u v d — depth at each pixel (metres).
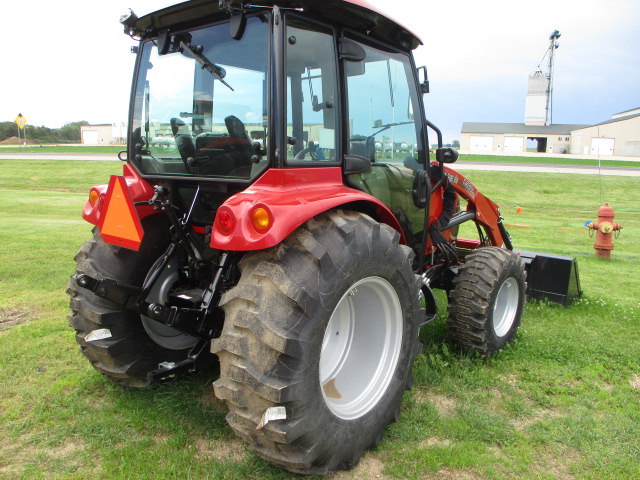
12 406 3.19
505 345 4.29
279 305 2.28
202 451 2.78
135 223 2.63
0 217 11.90
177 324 2.79
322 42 2.79
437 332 4.60
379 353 2.96
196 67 2.93
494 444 2.94
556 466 2.74
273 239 2.23
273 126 2.53
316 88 2.77
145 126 3.22
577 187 22.89
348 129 2.97
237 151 2.76
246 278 2.38
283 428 2.27
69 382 3.47
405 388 3.04
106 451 2.78
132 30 3.16
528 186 23.02
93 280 2.79
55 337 4.25
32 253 7.55
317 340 2.37
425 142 3.72
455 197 4.33
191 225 3.17
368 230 2.66
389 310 2.94
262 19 2.61
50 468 2.62
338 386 2.84
